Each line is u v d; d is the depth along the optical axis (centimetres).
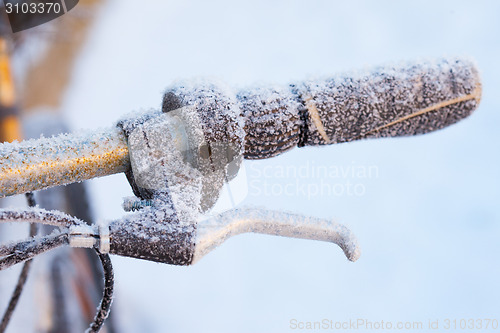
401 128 71
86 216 135
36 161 66
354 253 69
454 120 71
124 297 222
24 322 112
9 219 64
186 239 66
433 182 301
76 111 373
